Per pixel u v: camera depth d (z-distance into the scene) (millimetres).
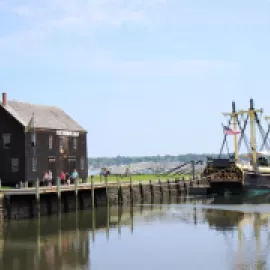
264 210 62156
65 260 36188
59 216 54750
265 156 97625
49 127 68125
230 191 82562
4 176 64562
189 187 84375
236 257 36562
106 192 63906
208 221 52906
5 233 45875
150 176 102312
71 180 71000
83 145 75750
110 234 45844
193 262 35469
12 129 64500
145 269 33938
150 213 60312
